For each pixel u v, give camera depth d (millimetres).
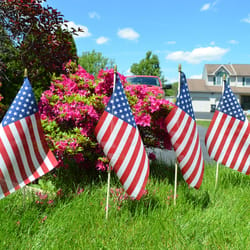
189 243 3240
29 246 3021
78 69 5484
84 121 4953
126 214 3758
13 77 8180
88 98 4895
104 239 3250
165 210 3916
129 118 3715
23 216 3465
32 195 4062
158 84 11859
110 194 4363
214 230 3492
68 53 6633
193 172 4172
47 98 4945
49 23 6312
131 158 3672
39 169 3594
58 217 3549
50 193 4473
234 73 48625
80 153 4824
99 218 3650
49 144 4605
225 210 4035
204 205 4316
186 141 4129
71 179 4969
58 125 5039
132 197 3979
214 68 49719
